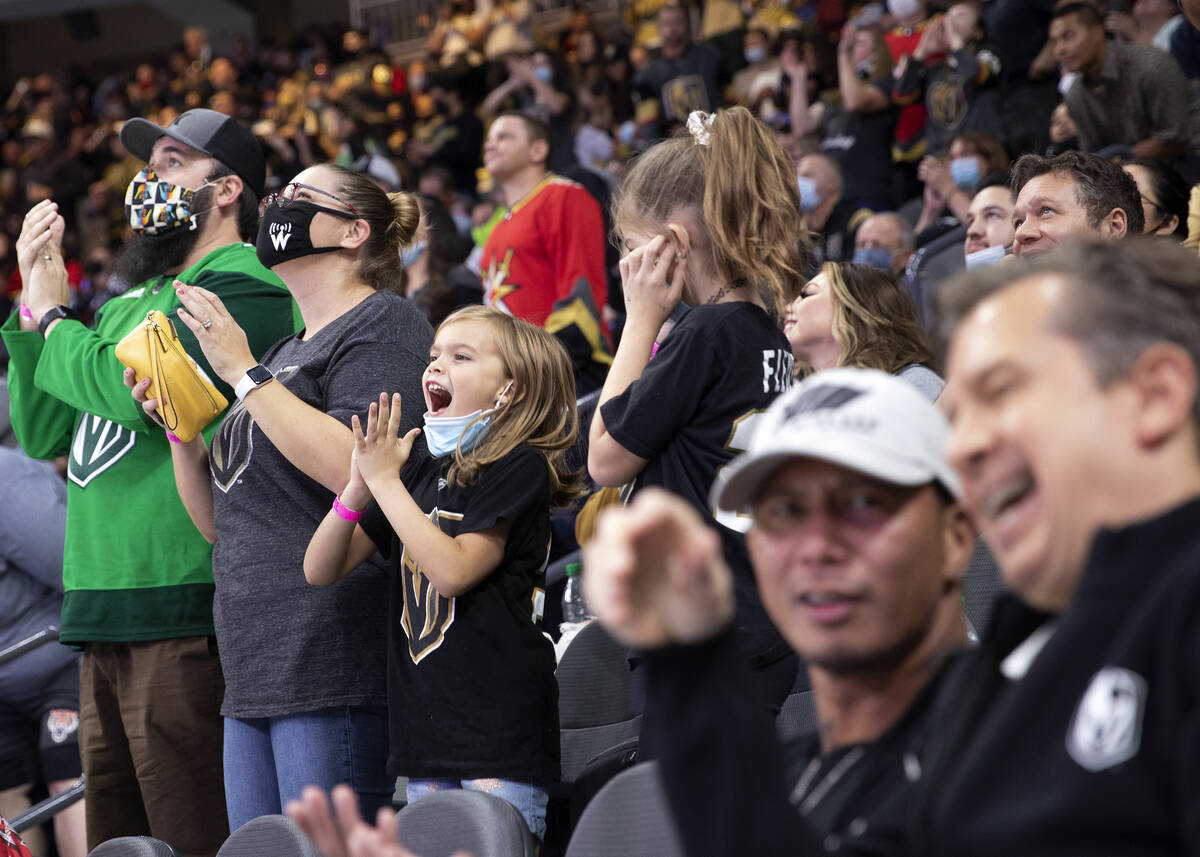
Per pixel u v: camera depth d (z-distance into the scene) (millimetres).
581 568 7375
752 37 16688
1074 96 9156
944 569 2225
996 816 1782
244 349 5117
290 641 5043
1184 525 1763
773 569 2209
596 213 9352
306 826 2391
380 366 5266
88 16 31172
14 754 7133
